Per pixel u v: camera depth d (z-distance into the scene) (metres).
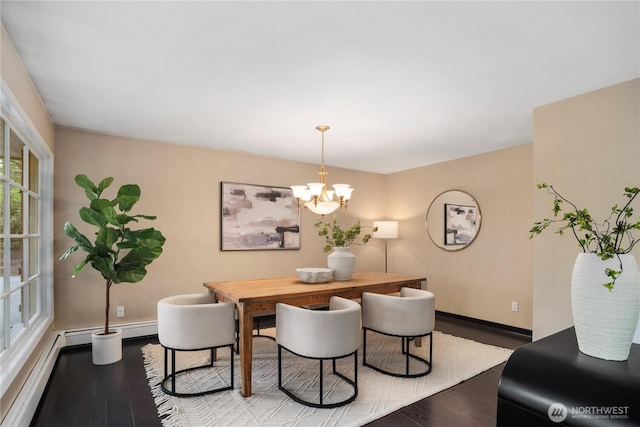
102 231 3.05
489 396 2.56
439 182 5.17
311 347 2.40
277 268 4.86
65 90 2.59
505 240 4.35
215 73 2.32
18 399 2.10
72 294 3.55
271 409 2.36
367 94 2.67
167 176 4.09
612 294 1.33
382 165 5.38
